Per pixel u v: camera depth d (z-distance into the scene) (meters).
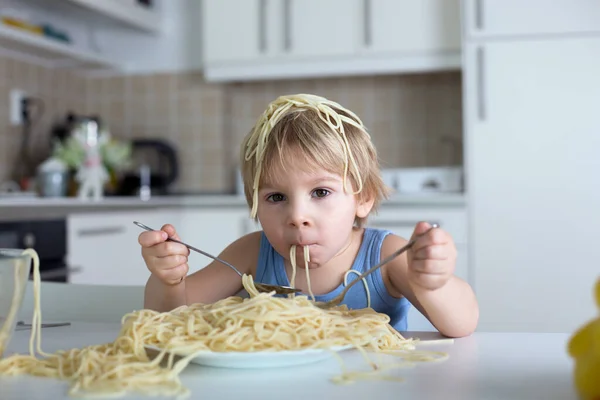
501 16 2.80
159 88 3.69
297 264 0.90
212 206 3.04
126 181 3.43
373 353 0.58
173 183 3.66
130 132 3.71
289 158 0.82
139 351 0.53
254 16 3.27
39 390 0.47
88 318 1.03
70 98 3.61
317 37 3.20
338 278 1.00
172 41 3.68
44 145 3.33
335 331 0.57
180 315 0.60
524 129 2.79
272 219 0.86
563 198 2.76
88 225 2.46
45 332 0.73
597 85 2.75
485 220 2.80
